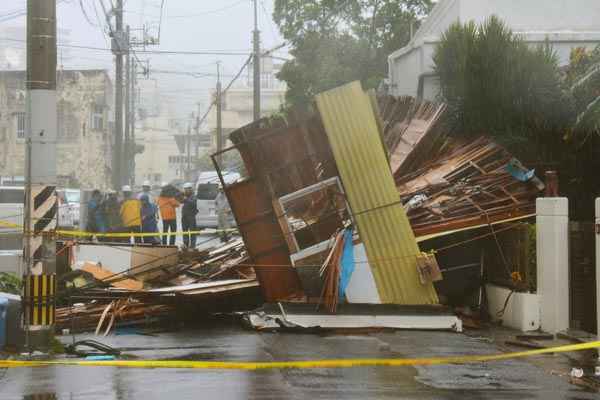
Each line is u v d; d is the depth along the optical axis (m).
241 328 17.98
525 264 18.02
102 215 32.59
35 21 14.83
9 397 11.32
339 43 55.38
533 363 14.41
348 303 17.73
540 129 22.31
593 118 20.08
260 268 18.08
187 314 19.17
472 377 13.11
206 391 11.76
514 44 23.66
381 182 18.19
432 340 16.58
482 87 23.00
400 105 23.41
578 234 17.58
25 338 14.84
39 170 14.86
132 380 12.47
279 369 13.42
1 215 31.17
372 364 13.95
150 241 33.31
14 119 87.81
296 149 18.27
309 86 55.25
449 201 19.72
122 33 55.41
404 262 18.03
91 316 18.12
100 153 91.81
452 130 23.52
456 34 24.27
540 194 20.31
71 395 11.45
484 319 19.36
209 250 24.53
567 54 30.23
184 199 35.62
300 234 18.38
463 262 19.81
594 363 14.47
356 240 18.02
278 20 57.38
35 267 14.83
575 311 17.64
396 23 55.94
